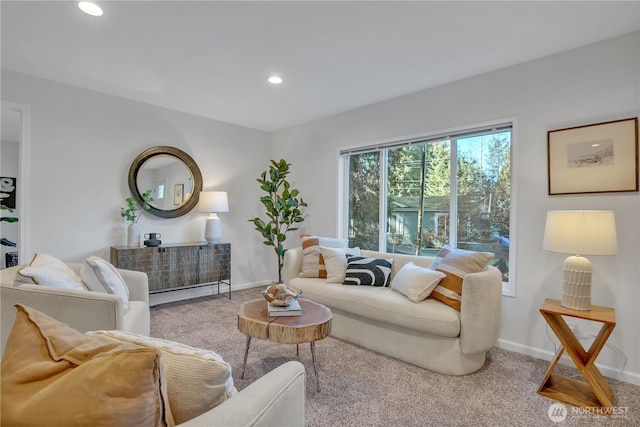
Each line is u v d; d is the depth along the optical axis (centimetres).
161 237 389
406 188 352
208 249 389
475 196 302
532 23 211
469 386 208
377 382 212
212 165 431
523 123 263
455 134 305
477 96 289
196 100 361
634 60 219
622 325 221
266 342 271
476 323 218
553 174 248
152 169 377
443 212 323
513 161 269
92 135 336
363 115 377
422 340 233
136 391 59
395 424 170
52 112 312
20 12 201
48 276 181
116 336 92
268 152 493
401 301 243
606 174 227
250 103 368
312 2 191
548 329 250
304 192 445
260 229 415
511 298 267
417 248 343
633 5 192
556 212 209
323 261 320
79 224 329
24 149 297
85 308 164
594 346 201
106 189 346
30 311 83
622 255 221
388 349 250
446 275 241
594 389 187
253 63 269
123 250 325
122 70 286
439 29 219
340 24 213
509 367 235
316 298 289
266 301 235
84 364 63
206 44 240
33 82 301
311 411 180
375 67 276
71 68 282
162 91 334
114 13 202
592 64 234
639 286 216
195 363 79
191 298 409
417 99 330
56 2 191
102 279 198
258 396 80
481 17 205
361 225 393
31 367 67
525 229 261
